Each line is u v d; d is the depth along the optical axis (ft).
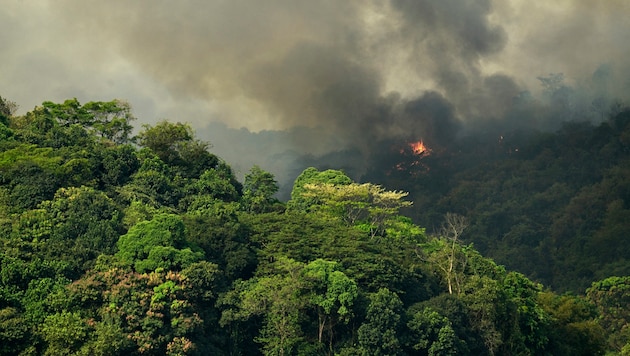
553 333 338.34
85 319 232.32
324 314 274.57
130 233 269.64
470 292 308.19
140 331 239.50
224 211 322.34
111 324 233.14
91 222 278.67
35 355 222.28
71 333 221.66
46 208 282.77
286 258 287.07
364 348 266.36
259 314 269.85
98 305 242.78
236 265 288.51
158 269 257.96
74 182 317.01
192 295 256.52
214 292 268.00
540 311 324.39
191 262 266.77
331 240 314.76
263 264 295.89
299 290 271.69
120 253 265.75
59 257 259.39
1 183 298.76
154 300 245.86
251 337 274.77
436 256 327.88
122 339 228.84
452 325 286.87
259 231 318.45
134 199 324.39
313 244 311.88
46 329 223.71
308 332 276.21
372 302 273.75
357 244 314.35
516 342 304.09
